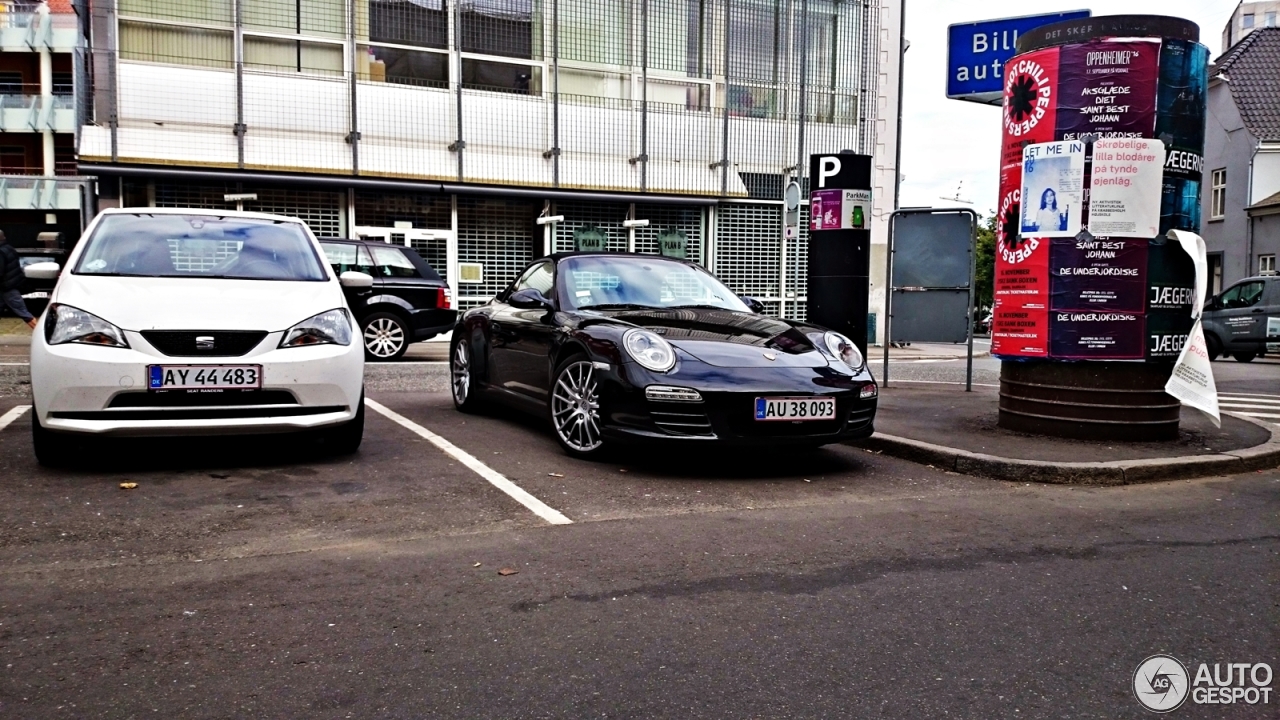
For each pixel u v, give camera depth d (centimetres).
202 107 1647
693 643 297
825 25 2091
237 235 629
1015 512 486
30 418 697
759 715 249
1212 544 426
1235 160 3128
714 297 703
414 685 264
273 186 1692
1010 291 687
